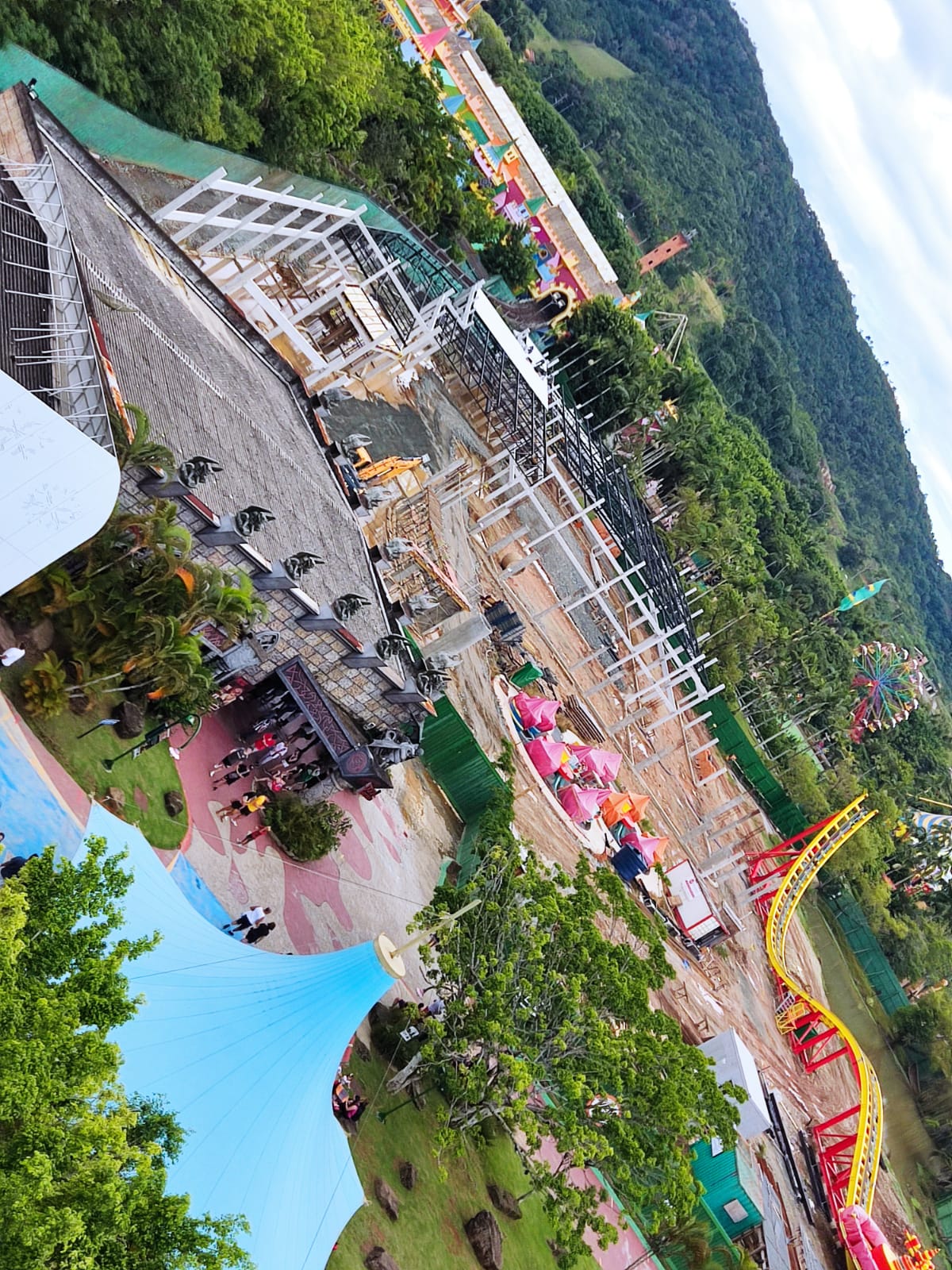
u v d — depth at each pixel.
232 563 47.88
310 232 77.00
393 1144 47.50
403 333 97.38
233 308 62.25
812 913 159.75
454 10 167.88
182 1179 31.39
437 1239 46.56
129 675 42.88
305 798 54.78
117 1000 26.27
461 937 49.69
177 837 44.53
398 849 64.81
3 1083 21.70
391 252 97.50
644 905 100.50
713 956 112.62
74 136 54.53
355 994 39.47
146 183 66.81
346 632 54.16
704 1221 73.81
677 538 169.00
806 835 136.75
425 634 75.19
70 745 40.16
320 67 80.75
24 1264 20.45
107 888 27.67
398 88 106.56
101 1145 23.17
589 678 117.44
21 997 23.92
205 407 51.03
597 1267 61.84
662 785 125.75
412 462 83.75
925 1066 148.75
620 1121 48.84
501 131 161.38
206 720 50.59
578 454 123.94
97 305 44.53
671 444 172.88
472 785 75.19
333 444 68.50
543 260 159.75
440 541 89.62
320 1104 37.53
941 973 177.50
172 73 64.06
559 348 156.25
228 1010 35.50
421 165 111.12
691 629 143.25
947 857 199.12
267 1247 32.97
